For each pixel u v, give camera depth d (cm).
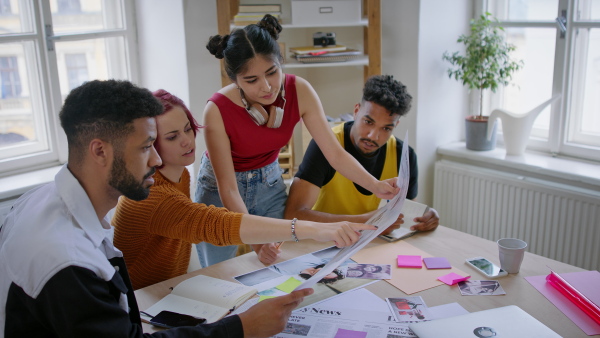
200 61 276
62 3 275
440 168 308
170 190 150
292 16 273
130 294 118
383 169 203
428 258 164
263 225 139
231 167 179
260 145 188
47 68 267
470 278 152
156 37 290
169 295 144
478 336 121
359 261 164
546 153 291
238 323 114
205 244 203
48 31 264
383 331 128
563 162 275
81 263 96
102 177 105
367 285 150
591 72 272
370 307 138
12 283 96
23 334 99
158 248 158
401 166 155
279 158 291
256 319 116
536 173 274
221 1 256
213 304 138
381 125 183
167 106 150
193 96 280
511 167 283
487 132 296
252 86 165
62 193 103
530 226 275
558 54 274
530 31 293
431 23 291
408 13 289
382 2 299
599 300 137
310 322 132
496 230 290
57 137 277
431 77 300
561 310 135
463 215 304
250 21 267
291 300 121
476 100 319
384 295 144
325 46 289
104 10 292
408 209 191
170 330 110
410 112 302
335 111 329
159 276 162
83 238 101
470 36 289
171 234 147
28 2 259
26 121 272
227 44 163
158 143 150
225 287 146
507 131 287
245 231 139
